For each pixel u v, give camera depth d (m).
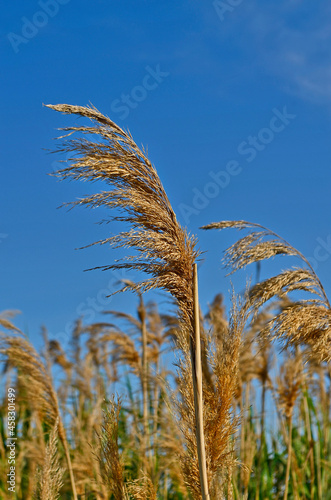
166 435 4.85
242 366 5.83
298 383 6.15
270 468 6.97
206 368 3.25
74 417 6.43
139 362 7.58
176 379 3.25
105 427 3.47
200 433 2.88
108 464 3.43
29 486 5.66
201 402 2.91
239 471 5.34
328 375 6.99
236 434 3.31
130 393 6.75
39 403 5.29
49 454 3.91
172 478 4.98
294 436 7.47
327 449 7.31
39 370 5.35
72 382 7.45
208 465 3.01
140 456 5.40
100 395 6.47
